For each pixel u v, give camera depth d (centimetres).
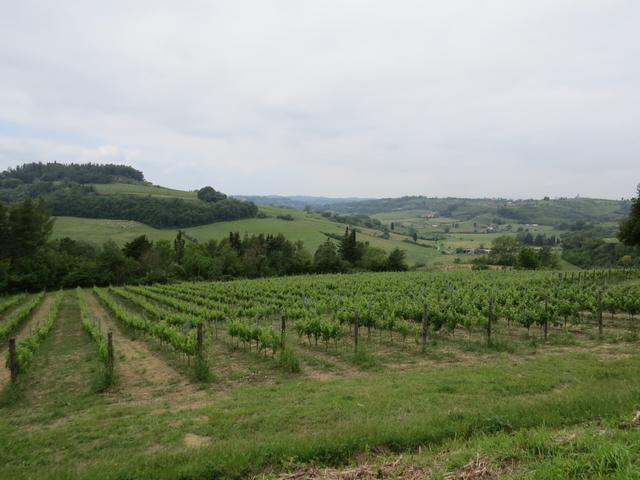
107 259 6825
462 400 981
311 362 1616
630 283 3847
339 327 1792
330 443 732
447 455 663
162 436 894
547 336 1908
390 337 1997
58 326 2978
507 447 648
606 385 1020
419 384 1153
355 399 1046
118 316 3039
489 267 8150
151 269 7050
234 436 861
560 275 4653
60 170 16750
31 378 1581
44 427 1068
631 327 2041
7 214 6925
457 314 1983
